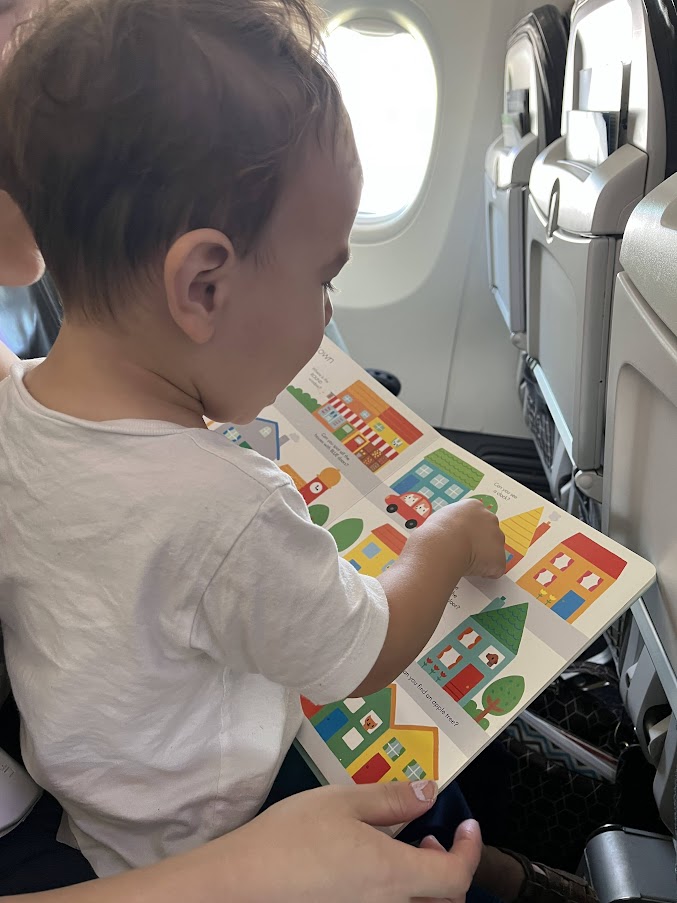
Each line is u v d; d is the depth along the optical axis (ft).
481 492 2.17
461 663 1.86
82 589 1.44
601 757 2.86
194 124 1.26
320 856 1.37
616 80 2.40
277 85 1.32
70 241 1.35
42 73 1.30
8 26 1.68
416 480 2.26
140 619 1.43
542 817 2.80
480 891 2.10
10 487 1.51
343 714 1.88
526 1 4.45
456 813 2.11
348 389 2.50
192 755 1.65
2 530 1.53
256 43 1.32
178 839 1.66
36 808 1.81
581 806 2.78
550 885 2.34
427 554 1.80
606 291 2.44
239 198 1.30
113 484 1.41
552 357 3.30
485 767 2.61
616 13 2.44
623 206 2.31
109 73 1.26
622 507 2.30
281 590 1.43
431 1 4.51
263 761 1.73
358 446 2.37
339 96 1.44
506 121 4.03
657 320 1.81
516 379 5.56
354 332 5.73
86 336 1.47
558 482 3.73
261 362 1.50
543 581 1.93
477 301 5.48
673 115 2.17
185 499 1.39
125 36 1.27
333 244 1.47
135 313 1.40
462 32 4.59
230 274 1.34
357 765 1.79
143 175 1.27
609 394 2.23
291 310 1.46
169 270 1.26
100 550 1.42
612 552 1.92
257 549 1.40
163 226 1.29
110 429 1.42
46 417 1.47
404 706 1.85
